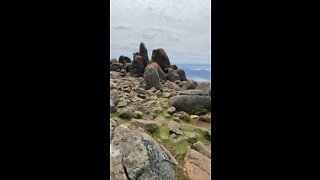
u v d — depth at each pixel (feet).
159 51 59.72
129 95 34.81
